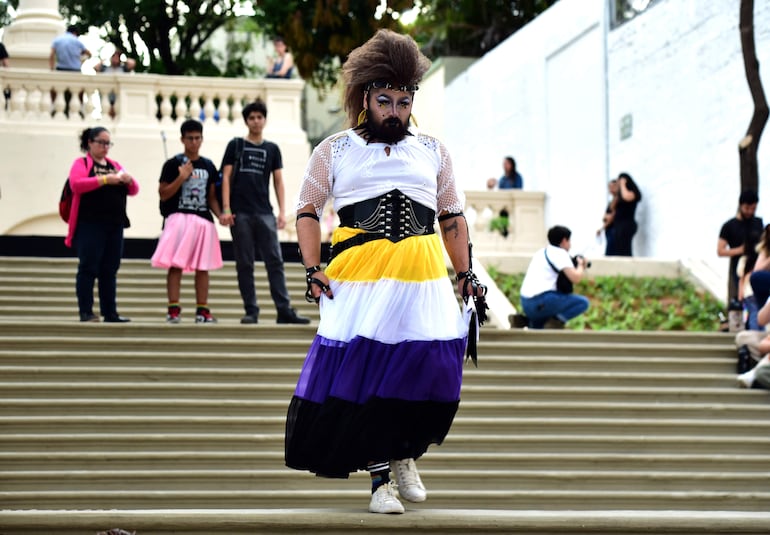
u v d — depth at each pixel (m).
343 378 5.17
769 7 16.14
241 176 11.70
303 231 5.46
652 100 19.27
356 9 28.95
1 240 15.79
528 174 24.48
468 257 5.62
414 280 5.29
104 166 11.17
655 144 19.19
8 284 13.55
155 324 10.88
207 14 36.34
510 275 16.33
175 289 11.66
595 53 21.30
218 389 9.95
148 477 8.77
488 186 23.45
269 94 21.02
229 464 9.04
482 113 27.47
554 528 5.43
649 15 19.34
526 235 22.42
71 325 10.71
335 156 5.46
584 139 21.80
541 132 23.72
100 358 10.27
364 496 8.66
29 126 20.53
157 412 9.63
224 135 20.75
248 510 5.49
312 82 30.98
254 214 11.66
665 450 9.84
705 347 11.79
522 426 9.90
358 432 5.15
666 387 10.98
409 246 5.31
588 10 21.58
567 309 12.39
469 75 28.42
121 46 35.56
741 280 13.06
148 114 20.81
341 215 5.47
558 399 10.52
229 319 13.41
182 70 36.22
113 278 11.16
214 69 36.56
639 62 19.70
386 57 5.39
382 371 5.17
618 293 15.73
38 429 9.25
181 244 11.46
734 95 16.89
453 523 5.35
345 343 5.26
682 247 18.33
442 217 5.66
